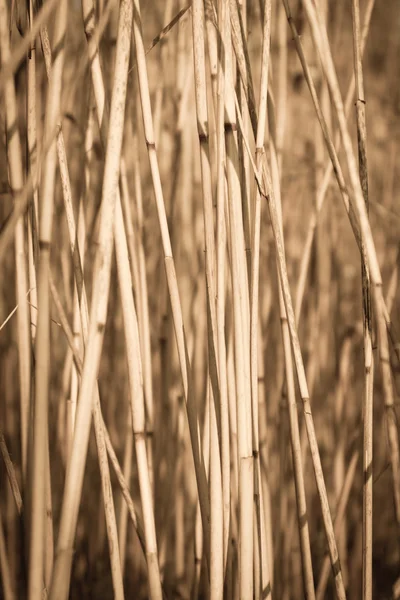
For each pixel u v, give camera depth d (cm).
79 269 82
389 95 148
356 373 146
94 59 77
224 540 79
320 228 118
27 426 79
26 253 82
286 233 131
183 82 109
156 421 120
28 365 79
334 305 129
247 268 82
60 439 107
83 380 70
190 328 105
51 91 72
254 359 81
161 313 115
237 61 80
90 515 125
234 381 80
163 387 113
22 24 81
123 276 77
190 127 115
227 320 100
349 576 129
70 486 70
